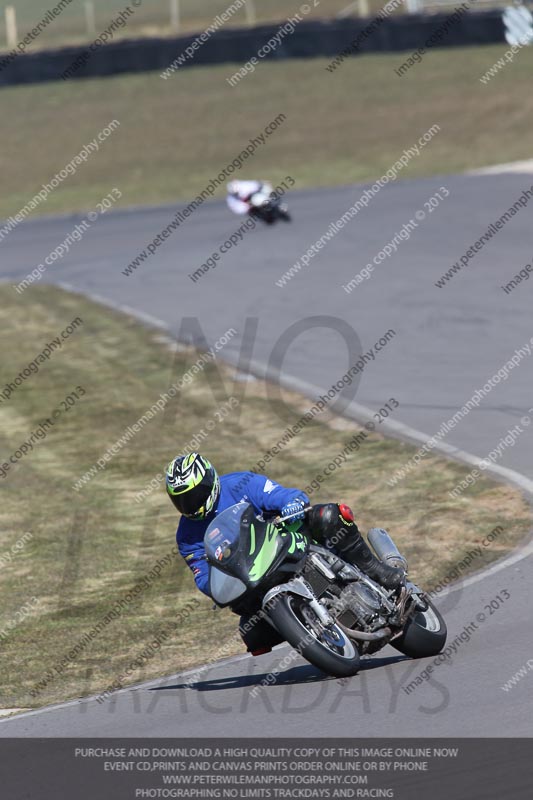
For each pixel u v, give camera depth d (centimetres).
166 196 12212
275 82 16275
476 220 8931
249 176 12669
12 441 5234
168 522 4038
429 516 3531
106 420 5347
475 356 5397
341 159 13000
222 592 2248
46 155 14425
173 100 15950
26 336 7125
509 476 3766
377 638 2284
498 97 14600
